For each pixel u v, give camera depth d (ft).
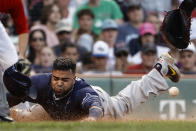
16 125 36.91
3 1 57.88
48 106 53.42
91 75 80.64
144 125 37.22
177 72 60.08
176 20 58.54
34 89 52.70
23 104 60.23
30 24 99.09
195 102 84.69
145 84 59.72
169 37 58.65
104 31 99.96
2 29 43.68
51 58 95.86
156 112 81.10
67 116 53.11
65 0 101.09
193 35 102.83
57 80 50.75
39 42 96.53
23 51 65.05
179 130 33.24
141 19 102.22
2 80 43.24
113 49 99.09
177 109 83.25
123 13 103.35
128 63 97.50
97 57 94.99
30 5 99.76
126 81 81.71
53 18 99.50
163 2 104.47
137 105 60.08
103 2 102.47
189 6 58.39
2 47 43.55
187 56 94.99
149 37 99.35
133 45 99.76
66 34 98.48
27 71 64.80
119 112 59.26
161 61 59.67
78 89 51.75
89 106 49.67
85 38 98.73
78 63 96.43
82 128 34.24
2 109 42.65
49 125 36.47
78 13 101.09
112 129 33.63
